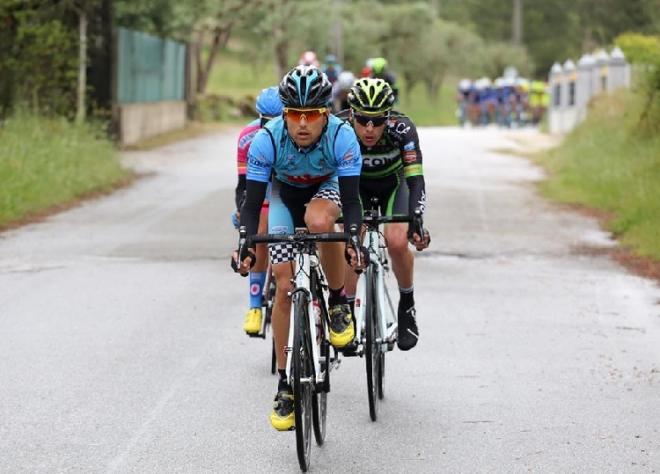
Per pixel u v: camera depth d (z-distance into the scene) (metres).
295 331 9.85
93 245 22.88
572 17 145.00
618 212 27.47
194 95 70.25
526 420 11.70
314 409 10.54
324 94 10.11
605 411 12.03
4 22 38.25
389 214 12.89
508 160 45.81
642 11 114.81
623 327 16.20
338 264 10.88
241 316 16.62
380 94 11.68
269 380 13.16
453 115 104.94
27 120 35.56
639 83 38.88
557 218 27.88
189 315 16.62
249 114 80.56
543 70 147.38
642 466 10.27
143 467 10.14
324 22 97.31
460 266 21.17
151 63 55.12
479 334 15.66
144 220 26.70
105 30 46.75
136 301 17.55
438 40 116.94
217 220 26.73
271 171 10.62
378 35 114.50
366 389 12.94
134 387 12.77
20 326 15.75
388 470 10.17
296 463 10.31
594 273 20.56
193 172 39.06
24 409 11.85
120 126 48.06
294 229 11.02
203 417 11.68
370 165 12.62
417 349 14.78
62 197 29.94
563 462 10.39
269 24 81.44
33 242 23.23
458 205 30.20
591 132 44.12
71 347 14.59
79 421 11.47
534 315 16.95
